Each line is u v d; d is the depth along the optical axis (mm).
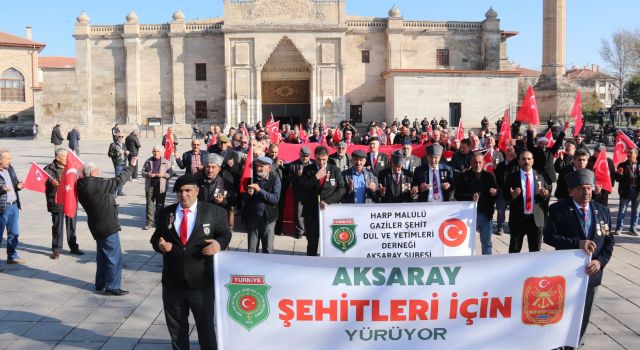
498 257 6883
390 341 6895
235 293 6820
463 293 6879
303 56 57969
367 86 60719
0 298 10414
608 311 9820
